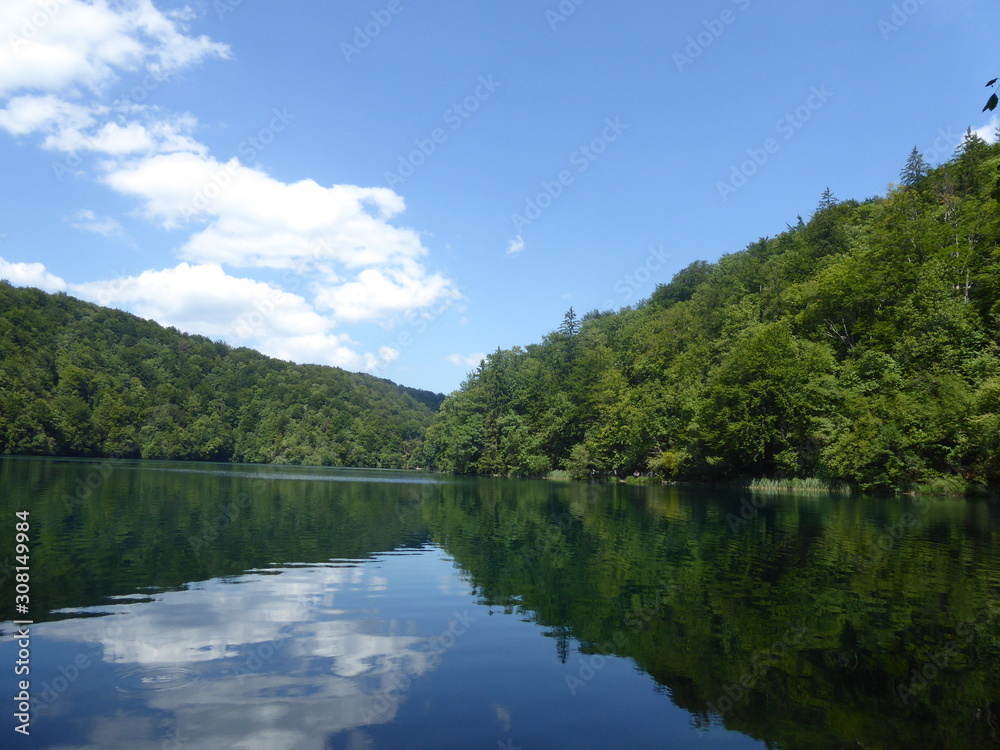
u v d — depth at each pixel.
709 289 92.75
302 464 129.62
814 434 50.12
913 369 46.06
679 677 8.63
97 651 9.27
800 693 8.05
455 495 45.78
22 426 86.31
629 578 15.07
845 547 20.03
